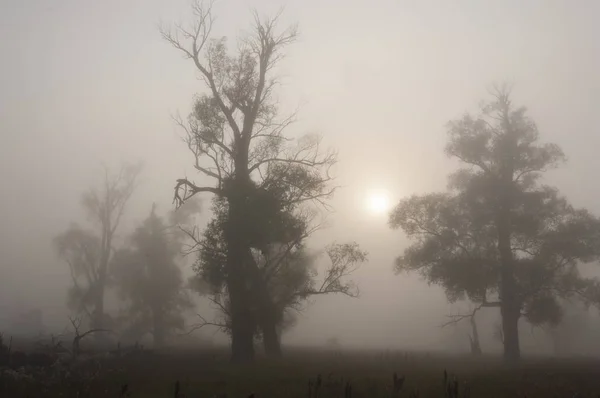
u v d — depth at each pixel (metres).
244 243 30.38
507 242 37.34
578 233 35.75
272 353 33.78
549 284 37.34
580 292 37.50
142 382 18.81
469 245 39.12
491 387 18.38
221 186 31.31
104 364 25.52
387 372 23.09
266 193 30.42
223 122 31.77
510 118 39.94
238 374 21.80
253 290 31.08
